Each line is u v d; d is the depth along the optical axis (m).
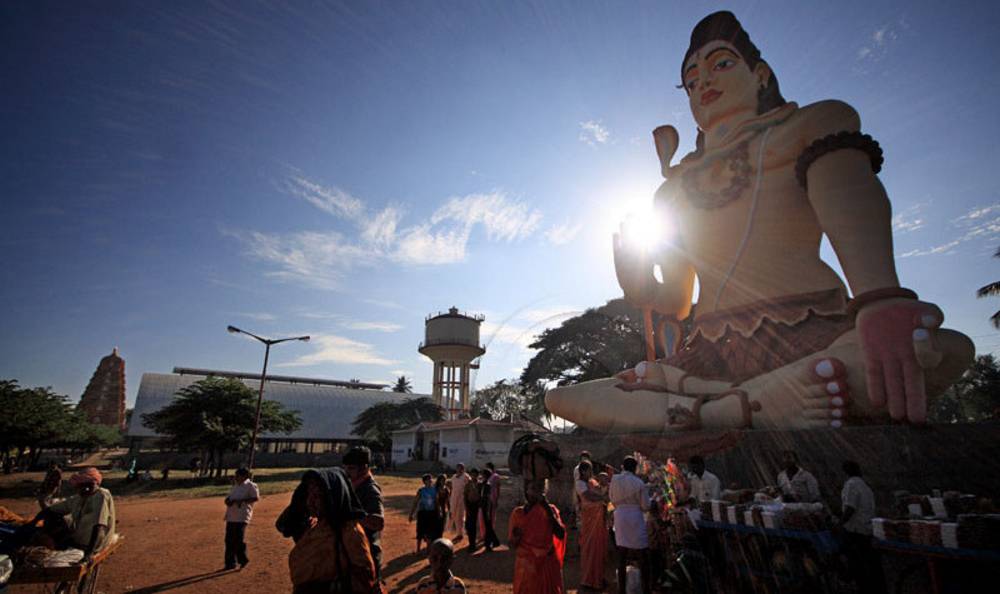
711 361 10.95
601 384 11.69
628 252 12.67
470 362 38.09
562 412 12.00
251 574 7.56
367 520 3.76
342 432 57.78
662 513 6.41
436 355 38.03
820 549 4.76
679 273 12.77
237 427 30.70
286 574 7.54
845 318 9.81
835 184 9.62
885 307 8.04
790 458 6.38
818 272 10.47
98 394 82.94
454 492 10.16
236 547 7.96
